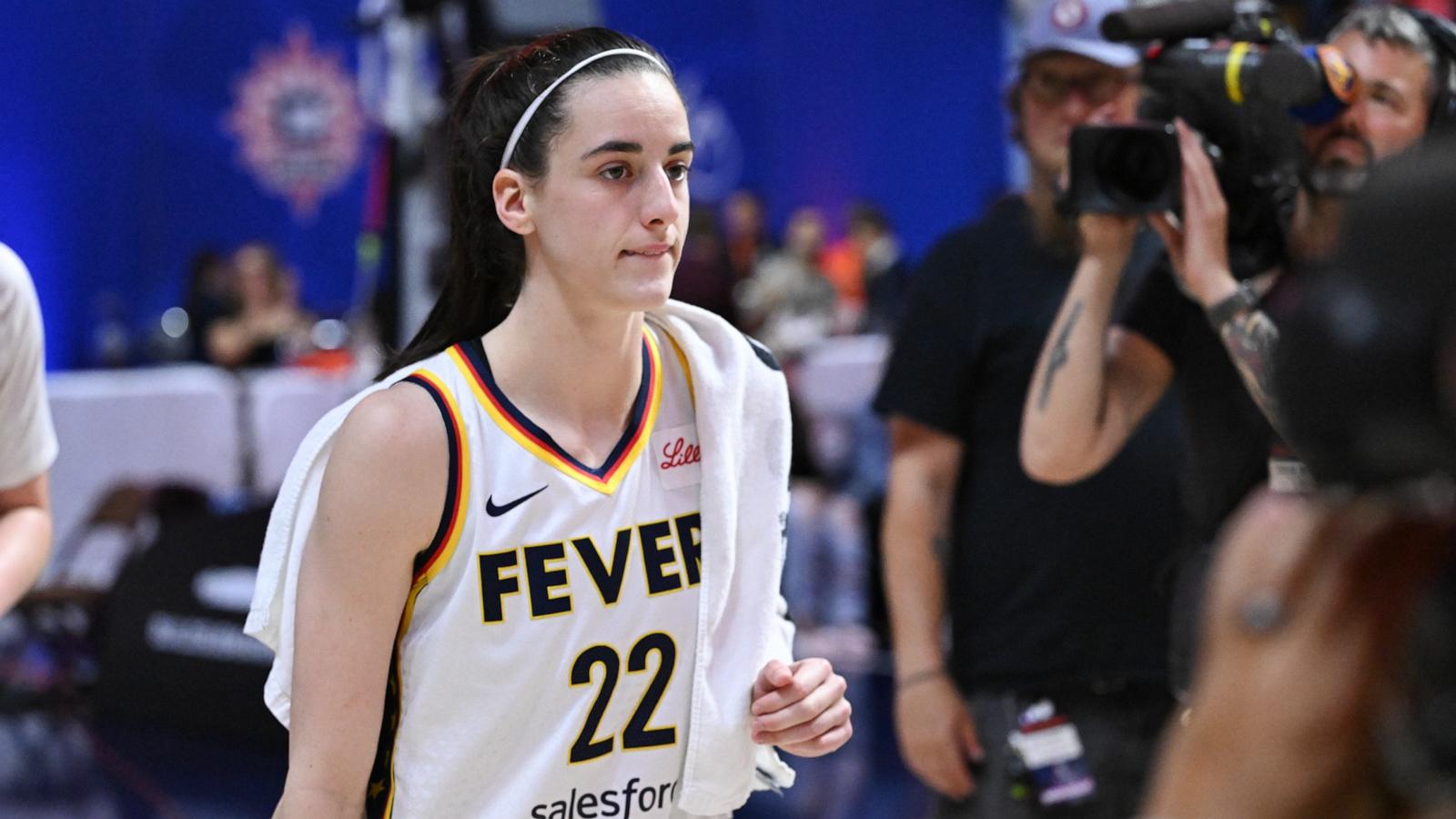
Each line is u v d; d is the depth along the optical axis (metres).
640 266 2.32
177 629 7.36
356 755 2.30
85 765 6.71
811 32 15.23
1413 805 1.16
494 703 2.34
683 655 2.43
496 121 2.38
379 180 7.83
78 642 8.09
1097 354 2.97
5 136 13.02
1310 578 1.20
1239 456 2.79
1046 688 3.48
